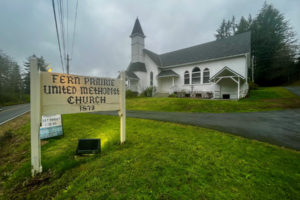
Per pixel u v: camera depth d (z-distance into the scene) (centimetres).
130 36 2294
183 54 1980
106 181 193
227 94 1477
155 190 175
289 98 1222
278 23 3141
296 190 178
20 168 235
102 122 620
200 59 1653
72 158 265
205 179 198
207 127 506
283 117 668
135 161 249
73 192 173
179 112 884
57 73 250
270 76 3025
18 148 344
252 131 454
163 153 282
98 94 309
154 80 2042
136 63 2192
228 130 466
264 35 3127
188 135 406
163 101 1312
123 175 206
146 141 356
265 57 3069
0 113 1312
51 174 214
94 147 293
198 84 1667
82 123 610
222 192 173
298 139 381
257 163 243
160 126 521
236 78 1409
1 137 434
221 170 221
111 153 283
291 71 2998
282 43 3108
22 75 3406
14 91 3112
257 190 177
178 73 1872
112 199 161
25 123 707
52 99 243
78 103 279
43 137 392
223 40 1723
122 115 346
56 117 424
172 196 166
